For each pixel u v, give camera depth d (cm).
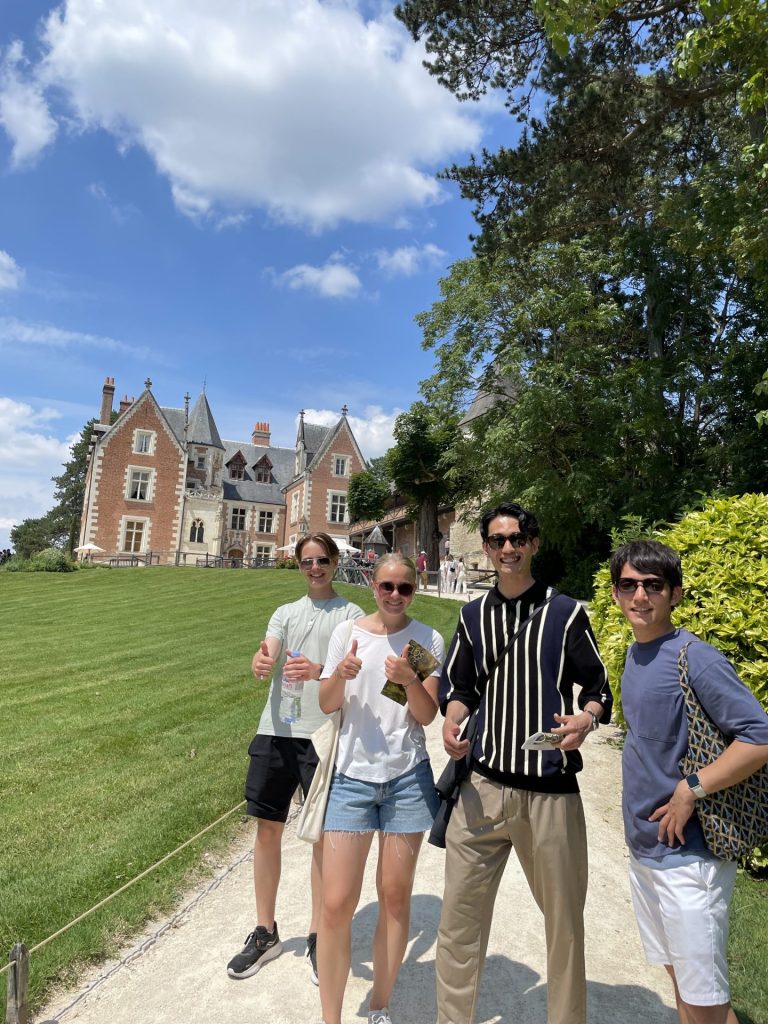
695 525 555
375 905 407
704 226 1268
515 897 415
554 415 2081
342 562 3241
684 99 1284
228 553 5878
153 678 1062
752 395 1852
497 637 275
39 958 335
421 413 2692
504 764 262
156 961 345
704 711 229
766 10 730
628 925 390
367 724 295
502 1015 306
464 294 2466
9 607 2111
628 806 244
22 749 705
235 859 464
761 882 434
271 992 319
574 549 2397
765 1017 294
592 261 2239
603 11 828
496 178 1476
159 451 4956
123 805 543
